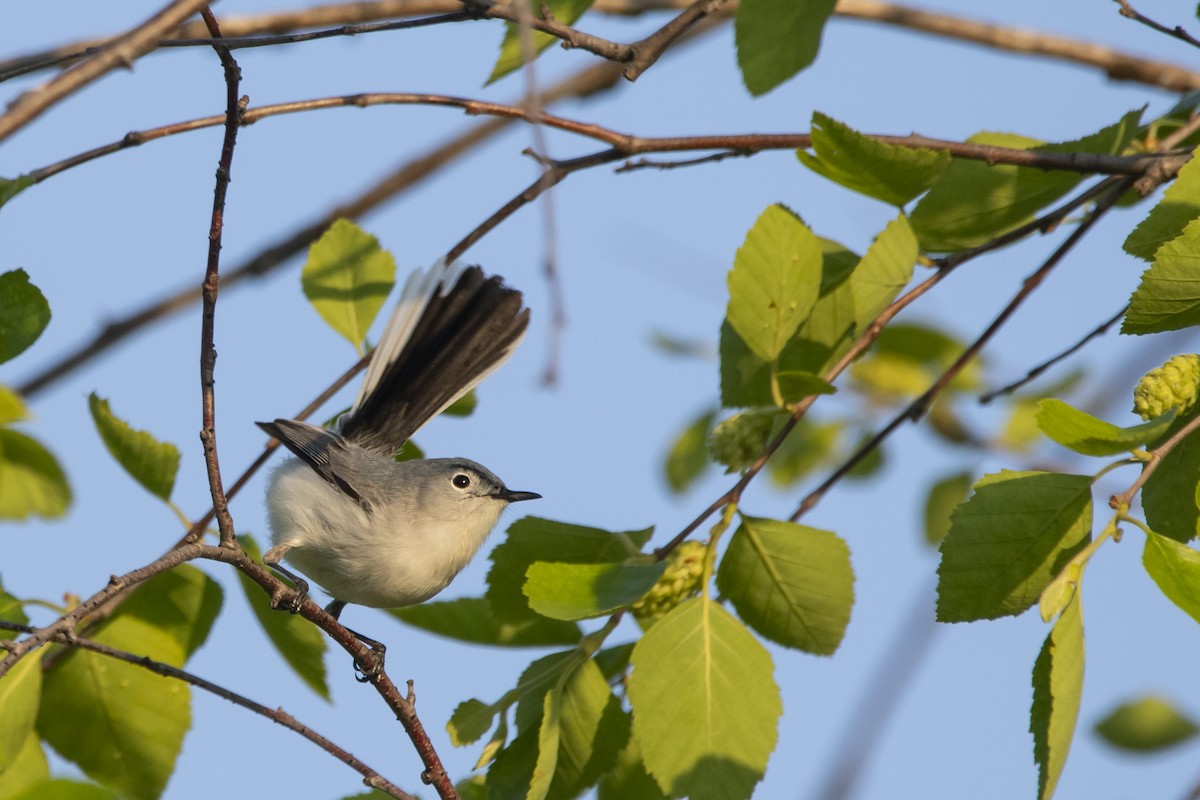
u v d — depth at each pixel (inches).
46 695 376.2
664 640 314.7
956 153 383.6
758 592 357.1
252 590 381.7
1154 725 414.0
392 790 328.2
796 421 363.9
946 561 317.1
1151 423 296.0
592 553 372.2
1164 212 346.6
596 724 338.3
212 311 309.3
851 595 351.3
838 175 384.5
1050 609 282.5
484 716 351.3
